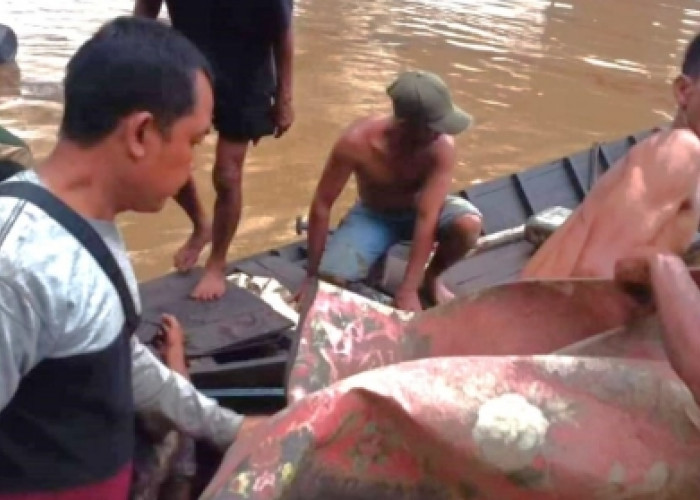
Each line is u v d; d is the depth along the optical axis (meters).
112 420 2.16
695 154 3.15
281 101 4.52
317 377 2.51
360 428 2.08
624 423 2.15
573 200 6.47
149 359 2.57
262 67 4.36
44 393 2.05
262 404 3.69
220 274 4.53
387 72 10.45
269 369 3.86
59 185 2.07
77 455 2.12
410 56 11.04
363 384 2.06
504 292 2.62
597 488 2.12
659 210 3.06
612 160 6.84
